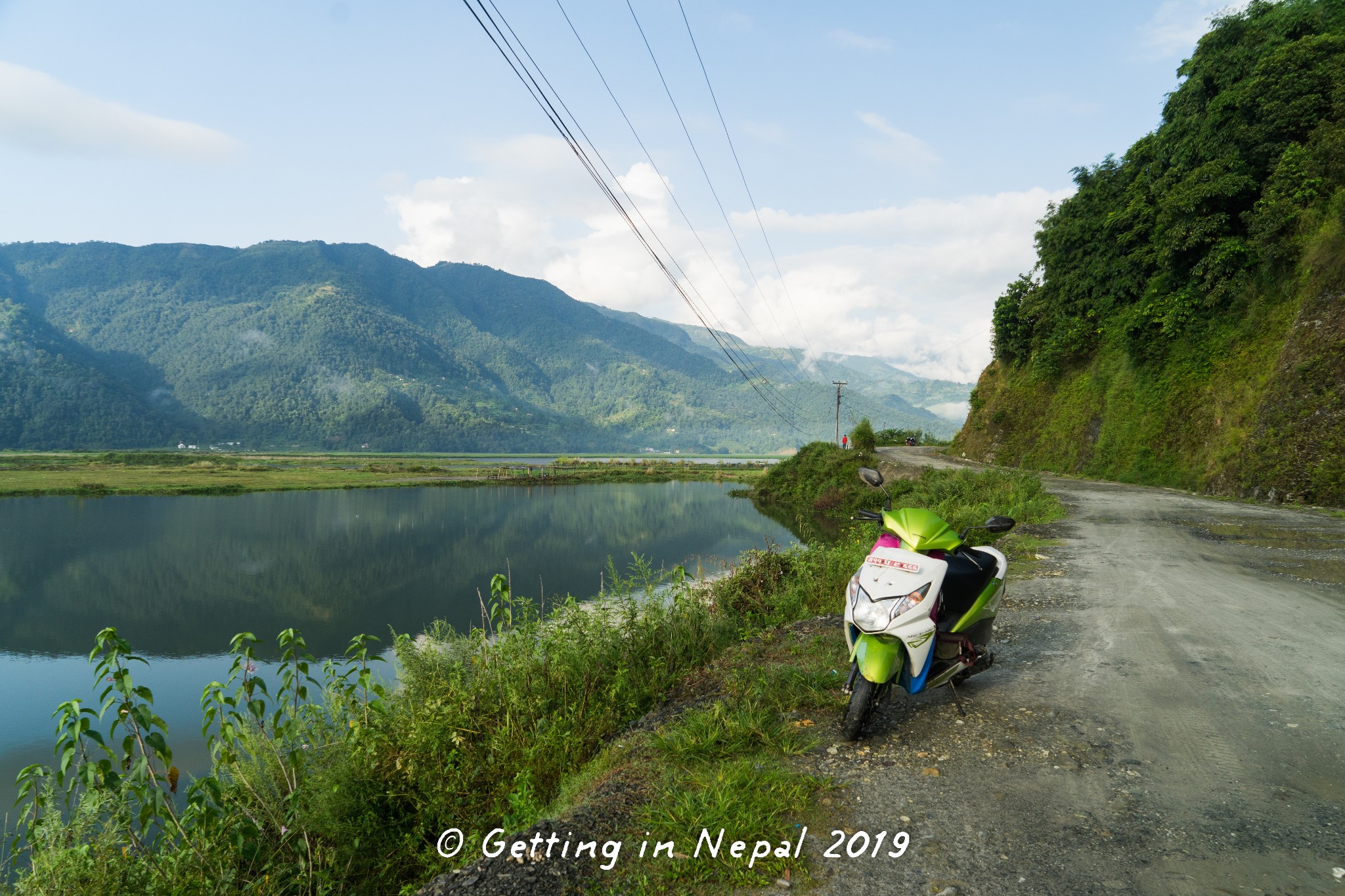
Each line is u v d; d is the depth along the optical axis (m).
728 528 39.41
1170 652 5.95
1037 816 3.38
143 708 4.04
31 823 4.14
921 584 4.20
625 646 7.15
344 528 40.38
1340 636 6.37
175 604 21.66
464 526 41.59
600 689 6.07
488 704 5.74
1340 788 3.56
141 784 3.93
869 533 12.95
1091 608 7.68
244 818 4.49
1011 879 2.87
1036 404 41.97
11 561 29.34
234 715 4.88
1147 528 14.46
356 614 20.05
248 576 25.92
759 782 3.73
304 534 37.97
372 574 26.06
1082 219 40.78
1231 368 25.94
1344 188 23.05
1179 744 4.14
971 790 3.66
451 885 2.97
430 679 6.93
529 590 22.39
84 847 3.97
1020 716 4.64
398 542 34.66
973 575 4.80
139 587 24.20
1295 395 21.09
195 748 10.21
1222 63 30.00
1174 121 33.69
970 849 3.10
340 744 5.12
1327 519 15.75
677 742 4.27
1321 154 24.56
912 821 3.36
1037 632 6.79
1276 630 6.59
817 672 5.54
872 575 4.35
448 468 123.06
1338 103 24.98
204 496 63.44
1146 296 31.86
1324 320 21.42
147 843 5.02
